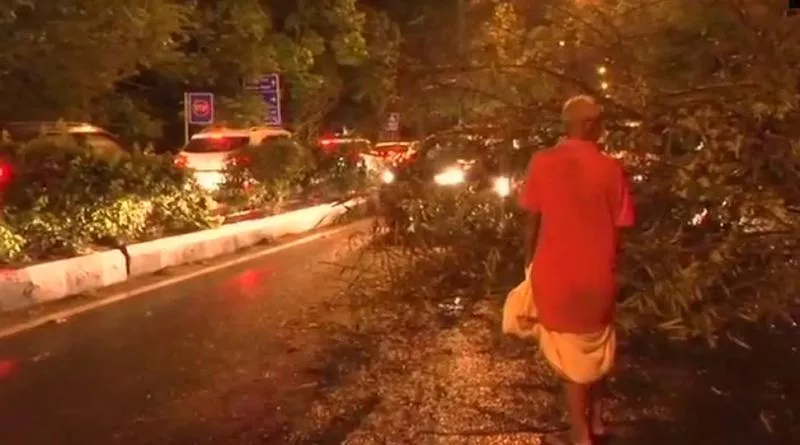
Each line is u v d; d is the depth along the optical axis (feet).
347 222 34.14
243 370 28.94
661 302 26.91
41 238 44.16
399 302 32.12
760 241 26.94
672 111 28.30
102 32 86.69
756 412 23.88
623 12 33.19
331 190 67.92
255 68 111.45
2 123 75.51
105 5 85.97
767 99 27.48
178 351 31.32
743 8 30.25
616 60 31.73
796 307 28.89
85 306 39.06
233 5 111.34
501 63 31.55
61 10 83.41
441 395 25.90
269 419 24.44
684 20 31.30
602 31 33.73
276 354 30.60
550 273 20.15
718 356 28.43
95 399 26.37
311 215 64.39
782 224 27.22
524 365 28.40
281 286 42.57
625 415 23.77
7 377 28.68
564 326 20.17
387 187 31.32
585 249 19.99
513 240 30.37
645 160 28.25
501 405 24.89
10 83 83.10
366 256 37.63
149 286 43.65
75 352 31.55
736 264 26.81
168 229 53.72
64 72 83.76
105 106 95.66
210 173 70.54
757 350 28.91
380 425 23.71
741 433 22.52
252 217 63.21
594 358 20.42
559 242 20.07
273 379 27.94
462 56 33.42
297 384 27.40
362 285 34.32
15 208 44.19
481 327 32.14
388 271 32.12
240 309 37.68
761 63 29.22
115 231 48.26
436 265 31.32
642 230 27.63
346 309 34.96
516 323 21.31
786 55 29.22
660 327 26.91
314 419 24.35
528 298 21.17
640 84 30.25
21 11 82.07
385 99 32.91
